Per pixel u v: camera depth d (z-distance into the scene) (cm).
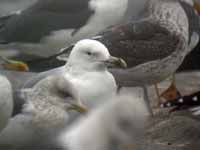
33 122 826
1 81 843
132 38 1088
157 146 930
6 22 1273
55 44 1245
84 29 1234
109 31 1109
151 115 1036
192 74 1283
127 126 591
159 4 1120
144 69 1081
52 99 832
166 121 1005
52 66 1112
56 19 1241
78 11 1235
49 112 826
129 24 1106
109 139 591
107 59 945
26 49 1254
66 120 823
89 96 930
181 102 1020
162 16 1109
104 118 593
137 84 1095
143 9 1162
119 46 1085
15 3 1579
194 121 998
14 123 830
